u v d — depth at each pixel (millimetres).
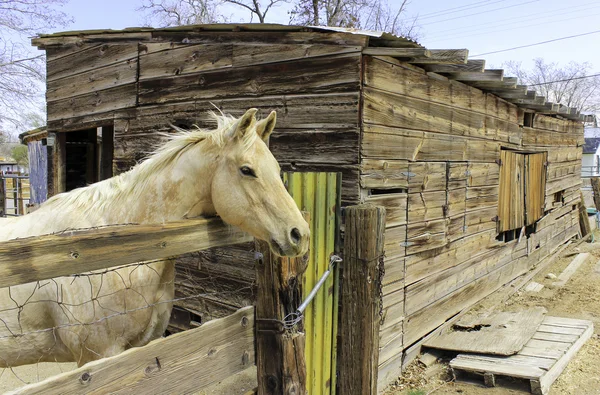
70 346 2443
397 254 4340
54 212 2486
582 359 4832
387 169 4102
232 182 2168
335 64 3836
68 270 1497
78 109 6281
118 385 1634
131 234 1709
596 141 36219
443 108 5000
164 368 1797
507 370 4258
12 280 1353
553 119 9117
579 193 11812
